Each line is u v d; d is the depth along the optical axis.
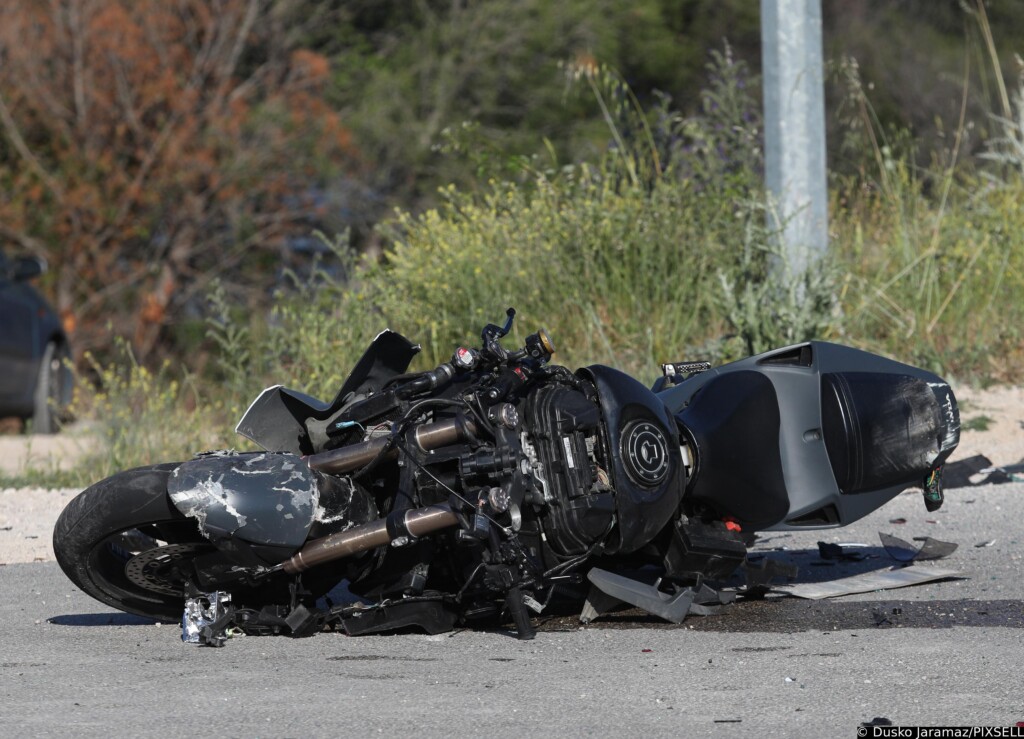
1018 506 29.41
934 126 89.62
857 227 47.38
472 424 19.25
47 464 41.19
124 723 15.80
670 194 45.53
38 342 51.69
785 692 16.84
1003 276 45.97
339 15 86.19
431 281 44.12
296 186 80.38
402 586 19.67
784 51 42.03
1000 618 20.50
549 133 84.62
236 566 19.38
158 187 76.19
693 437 21.20
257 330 48.44
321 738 15.21
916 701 16.34
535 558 19.73
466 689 17.14
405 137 81.75
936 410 22.88
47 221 75.56
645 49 89.88
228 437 38.56
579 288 43.94
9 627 21.22
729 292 40.34
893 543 25.72
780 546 26.53
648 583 21.83
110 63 76.75
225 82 79.75
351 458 19.23
